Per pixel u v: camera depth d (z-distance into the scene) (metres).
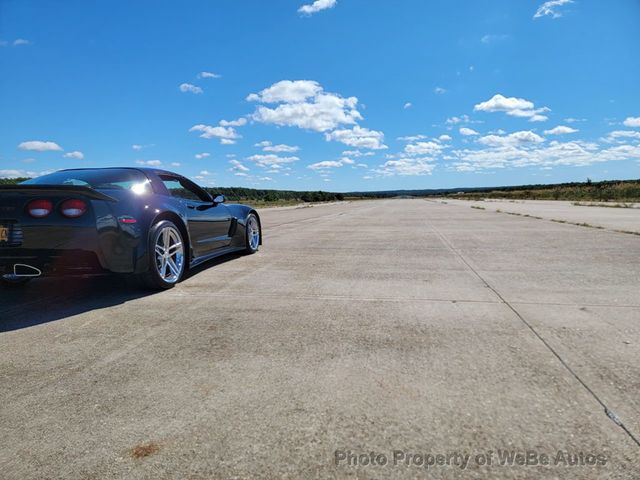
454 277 4.36
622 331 2.65
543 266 4.91
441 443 1.53
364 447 1.51
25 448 1.54
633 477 1.34
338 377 2.07
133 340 2.63
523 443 1.52
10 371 2.20
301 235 9.00
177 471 1.40
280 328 2.81
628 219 12.05
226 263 5.49
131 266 3.57
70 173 4.03
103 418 1.73
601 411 1.72
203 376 2.11
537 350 2.36
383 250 6.46
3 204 3.28
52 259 3.30
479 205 27.38
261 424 1.67
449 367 2.15
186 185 4.82
